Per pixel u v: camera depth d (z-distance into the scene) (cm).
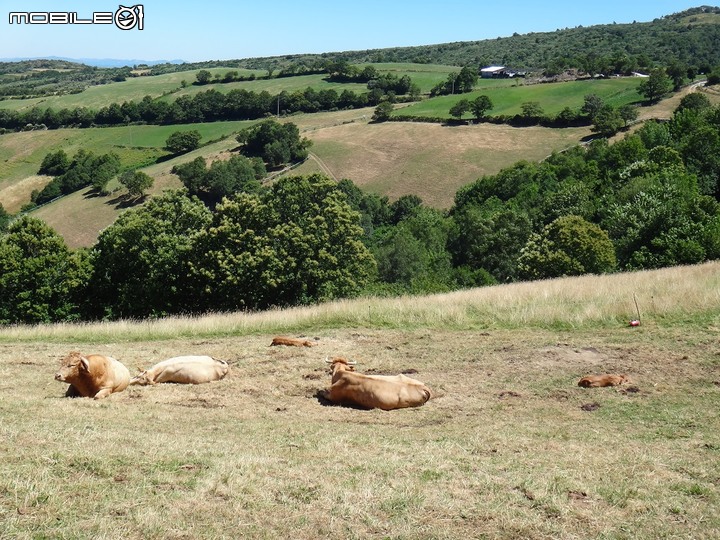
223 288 3434
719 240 4088
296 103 14525
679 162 6419
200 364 1257
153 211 3744
